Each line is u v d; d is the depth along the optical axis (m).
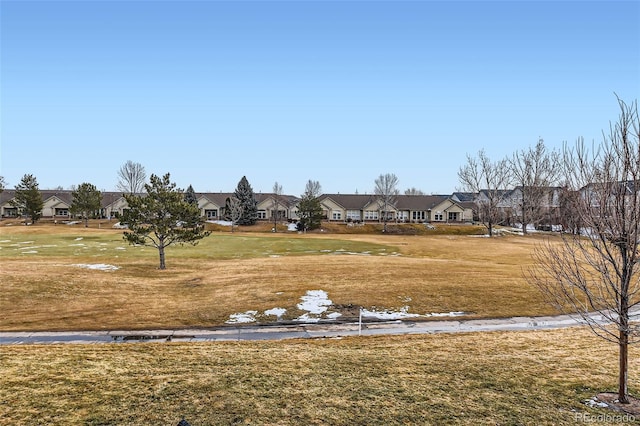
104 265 31.17
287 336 16.11
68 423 7.59
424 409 8.51
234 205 77.12
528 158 82.06
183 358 11.80
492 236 66.06
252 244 50.09
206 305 20.62
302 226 77.94
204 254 40.88
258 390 9.36
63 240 50.41
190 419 7.86
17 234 57.22
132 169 93.62
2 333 16.17
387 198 87.62
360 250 46.03
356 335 16.08
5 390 9.02
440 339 14.87
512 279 25.91
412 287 23.61
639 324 10.06
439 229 75.25
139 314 19.14
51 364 10.91
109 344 13.63
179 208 31.28
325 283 24.55
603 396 9.31
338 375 10.52
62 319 18.23
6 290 21.80
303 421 7.88
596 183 8.10
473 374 10.74
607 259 8.25
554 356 12.51
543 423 7.93
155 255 39.38
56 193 91.44
